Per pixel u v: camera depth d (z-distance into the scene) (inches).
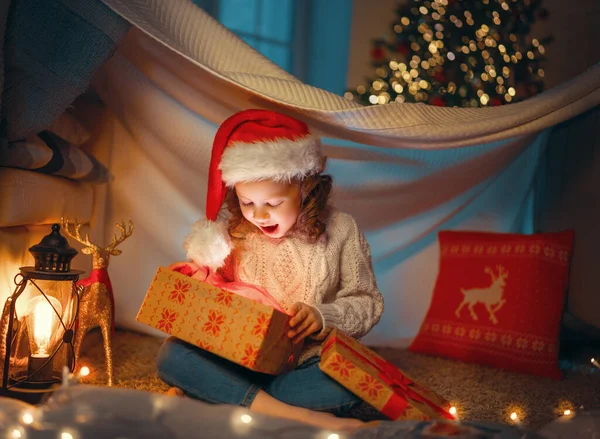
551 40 114.4
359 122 64.3
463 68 109.7
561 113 76.2
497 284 77.7
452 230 85.8
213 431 35.9
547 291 75.3
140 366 64.4
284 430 36.6
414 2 116.1
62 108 57.7
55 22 56.2
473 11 112.3
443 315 80.3
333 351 43.1
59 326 52.5
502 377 70.1
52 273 50.8
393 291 85.4
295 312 47.2
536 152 91.1
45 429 35.4
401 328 85.3
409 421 38.8
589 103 77.7
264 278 53.4
